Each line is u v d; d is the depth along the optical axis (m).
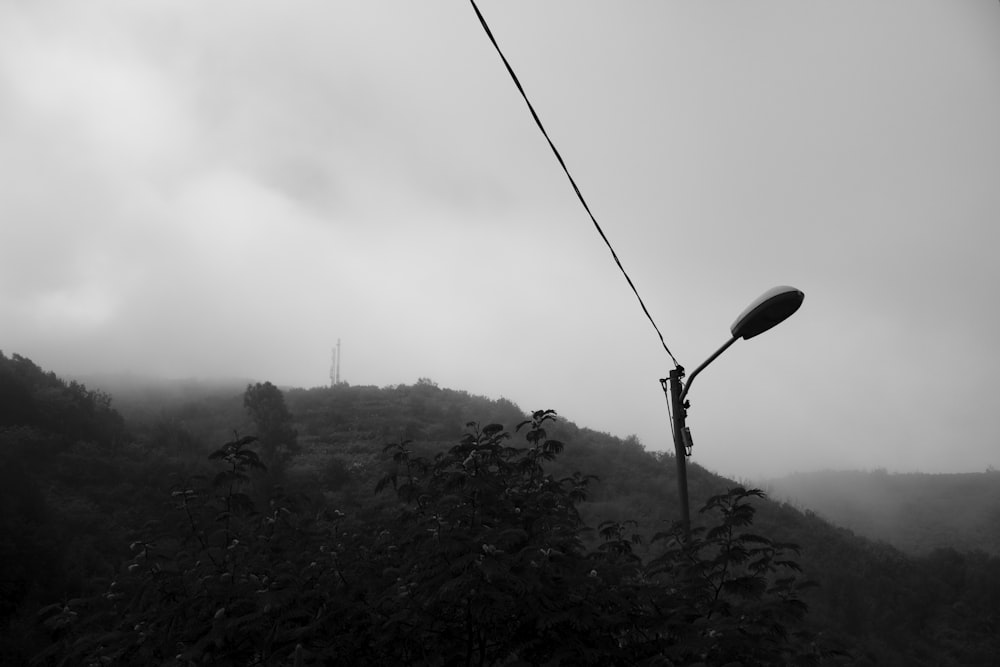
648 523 30.36
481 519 5.35
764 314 7.71
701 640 4.68
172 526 5.23
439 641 5.34
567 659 4.91
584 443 48.44
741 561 5.51
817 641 5.25
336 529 5.78
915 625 29.55
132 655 4.53
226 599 4.46
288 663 4.41
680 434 8.31
